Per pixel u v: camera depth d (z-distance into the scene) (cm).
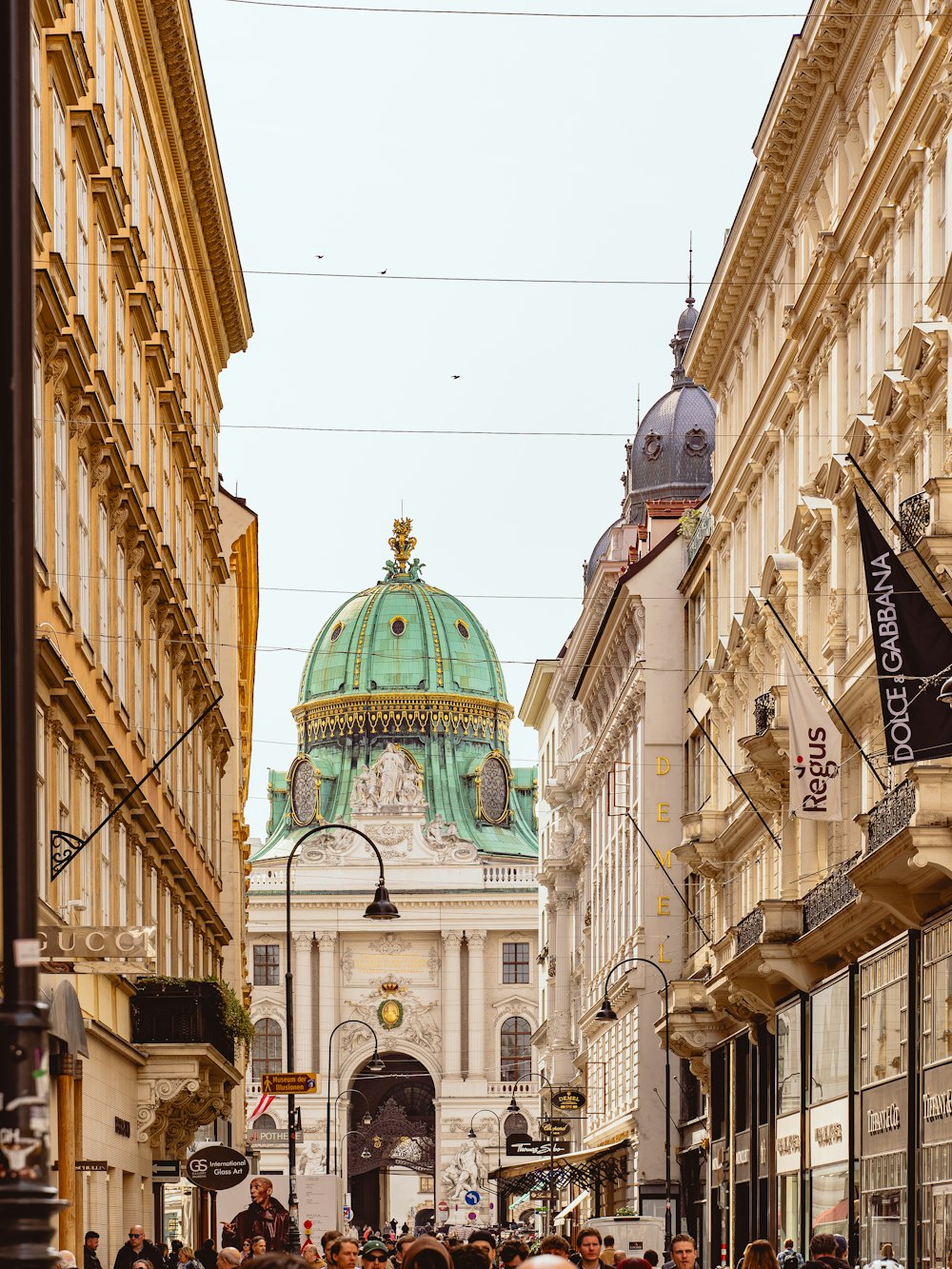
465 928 16125
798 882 5184
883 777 4481
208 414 6606
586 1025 10769
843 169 5044
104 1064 3997
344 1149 15900
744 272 6266
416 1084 16738
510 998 16125
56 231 3391
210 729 6406
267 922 16175
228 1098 5944
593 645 9812
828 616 4956
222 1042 4897
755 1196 5844
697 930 7956
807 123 5278
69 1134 3506
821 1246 2383
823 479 4938
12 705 1121
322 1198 5919
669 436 10744
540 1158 10031
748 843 6209
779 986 5466
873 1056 4384
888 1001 4247
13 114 1151
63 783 3506
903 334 4275
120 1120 4241
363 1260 2286
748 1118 6038
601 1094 10244
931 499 3666
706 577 7619
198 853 6066
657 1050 8394
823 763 4438
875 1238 4341
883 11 4559
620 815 9381
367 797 16638
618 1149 8356
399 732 17450
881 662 3506
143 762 4625
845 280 4881
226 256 6312
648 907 8438
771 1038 5650
